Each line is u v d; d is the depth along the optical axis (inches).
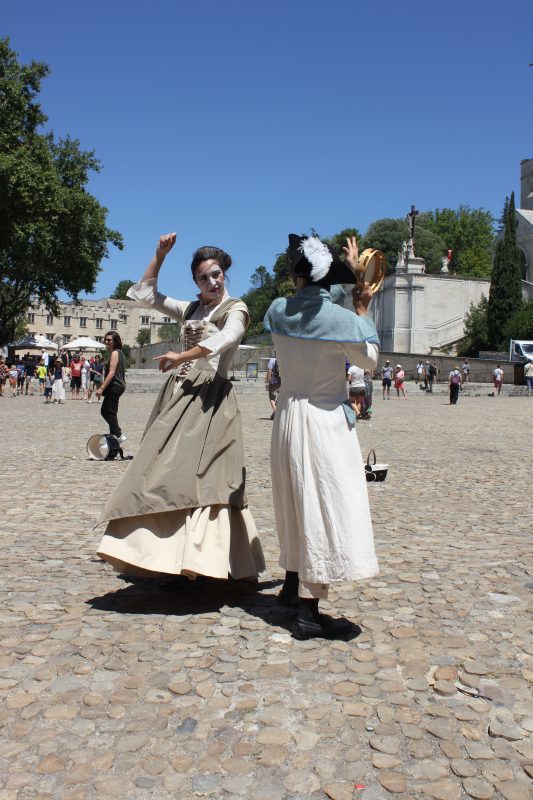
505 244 2256.4
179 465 141.4
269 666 120.0
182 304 166.9
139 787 86.3
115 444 403.9
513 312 2251.5
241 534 151.7
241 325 152.3
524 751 94.7
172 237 161.3
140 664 120.2
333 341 127.6
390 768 90.5
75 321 5007.4
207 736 97.5
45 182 1536.7
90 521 238.1
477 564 186.1
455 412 978.7
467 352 2388.0
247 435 575.5
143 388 1503.4
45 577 171.6
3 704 106.1
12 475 342.0
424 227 3978.8
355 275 133.1
